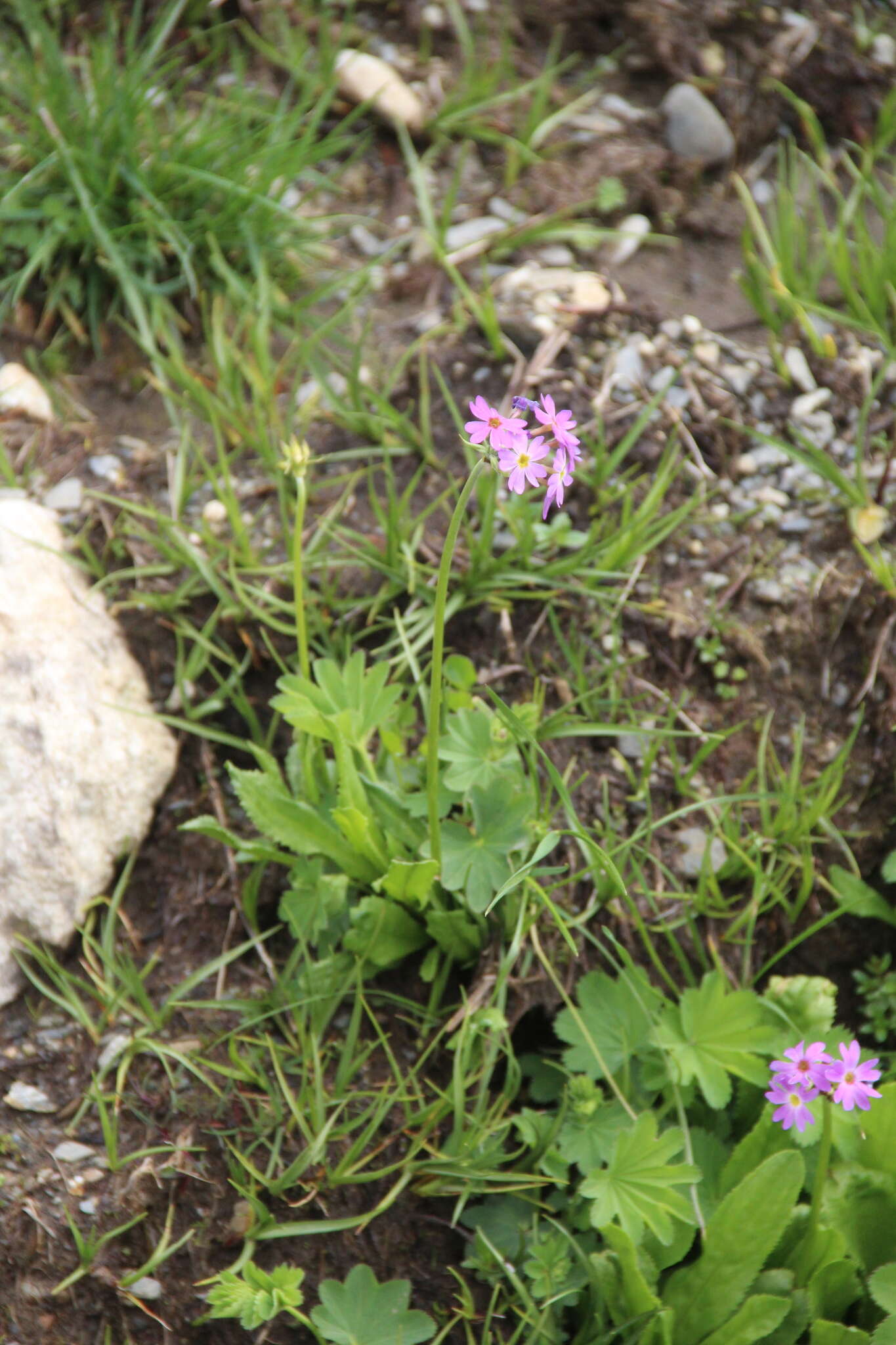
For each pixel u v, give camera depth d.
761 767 1.21
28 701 1.18
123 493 1.25
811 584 1.24
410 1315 1.12
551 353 1.28
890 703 1.23
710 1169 1.15
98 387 1.28
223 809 1.20
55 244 1.27
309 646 1.22
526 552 1.22
